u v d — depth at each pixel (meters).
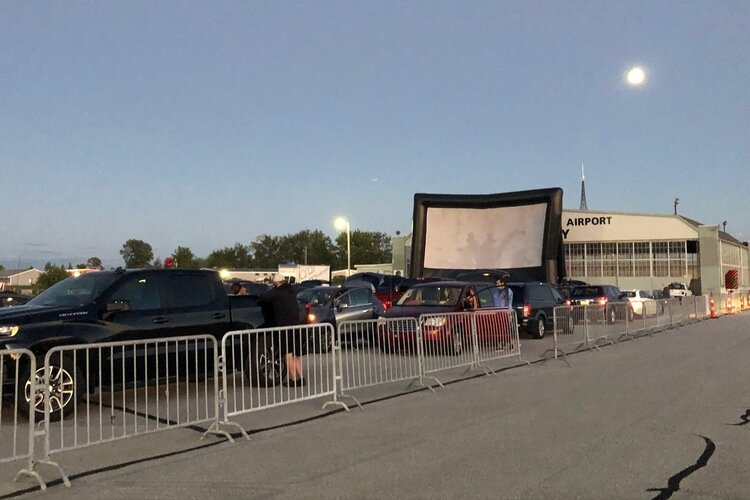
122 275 9.41
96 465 6.31
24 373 7.96
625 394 10.02
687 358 14.58
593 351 16.23
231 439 7.22
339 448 6.91
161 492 5.50
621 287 53.50
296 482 5.75
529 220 34.34
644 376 11.90
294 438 7.38
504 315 13.34
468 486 5.61
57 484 5.73
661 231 52.00
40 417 7.95
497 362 13.86
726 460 6.38
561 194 33.81
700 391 10.24
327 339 9.57
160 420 8.31
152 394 10.41
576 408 8.96
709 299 30.31
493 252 35.12
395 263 56.03
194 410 9.01
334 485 5.66
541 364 13.83
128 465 6.32
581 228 54.66
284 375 9.91
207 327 9.86
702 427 7.76
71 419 8.32
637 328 21.05
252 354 9.90
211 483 5.74
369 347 10.32
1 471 6.11
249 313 10.53
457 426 7.91
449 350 11.55
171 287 9.76
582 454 6.59
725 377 11.70
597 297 26.89
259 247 135.62
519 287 19.83
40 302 9.27
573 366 13.46
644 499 5.28
